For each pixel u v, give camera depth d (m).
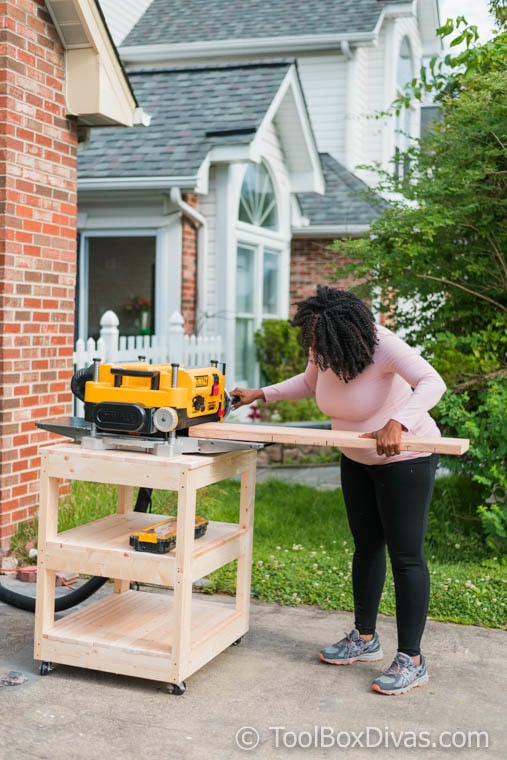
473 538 5.89
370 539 4.07
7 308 5.43
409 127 16.41
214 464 3.87
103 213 10.26
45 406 5.83
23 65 5.50
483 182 6.29
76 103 5.93
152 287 10.23
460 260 6.44
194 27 14.77
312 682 3.87
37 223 5.70
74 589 5.02
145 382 3.78
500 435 5.56
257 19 14.75
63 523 5.73
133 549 3.79
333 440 3.60
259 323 11.91
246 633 4.45
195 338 9.55
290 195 12.62
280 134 12.04
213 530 4.20
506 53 6.15
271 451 9.27
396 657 3.84
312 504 7.00
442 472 8.69
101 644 3.78
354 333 3.65
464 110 6.18
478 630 4.57
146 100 10.96
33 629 4.46
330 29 14.04
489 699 3.73
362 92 14.84
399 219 6.39
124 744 3.27
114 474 3.79
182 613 3.66
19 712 3.51
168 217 10.05
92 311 10.49
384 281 6.74
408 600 3.80
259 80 11.02
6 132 5.38
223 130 9.90
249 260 11.60
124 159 9.77
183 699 3.67
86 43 5.84
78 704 3.60
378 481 3.84
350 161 14.53
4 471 5.45
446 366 5.93
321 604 4.88
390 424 3.50
